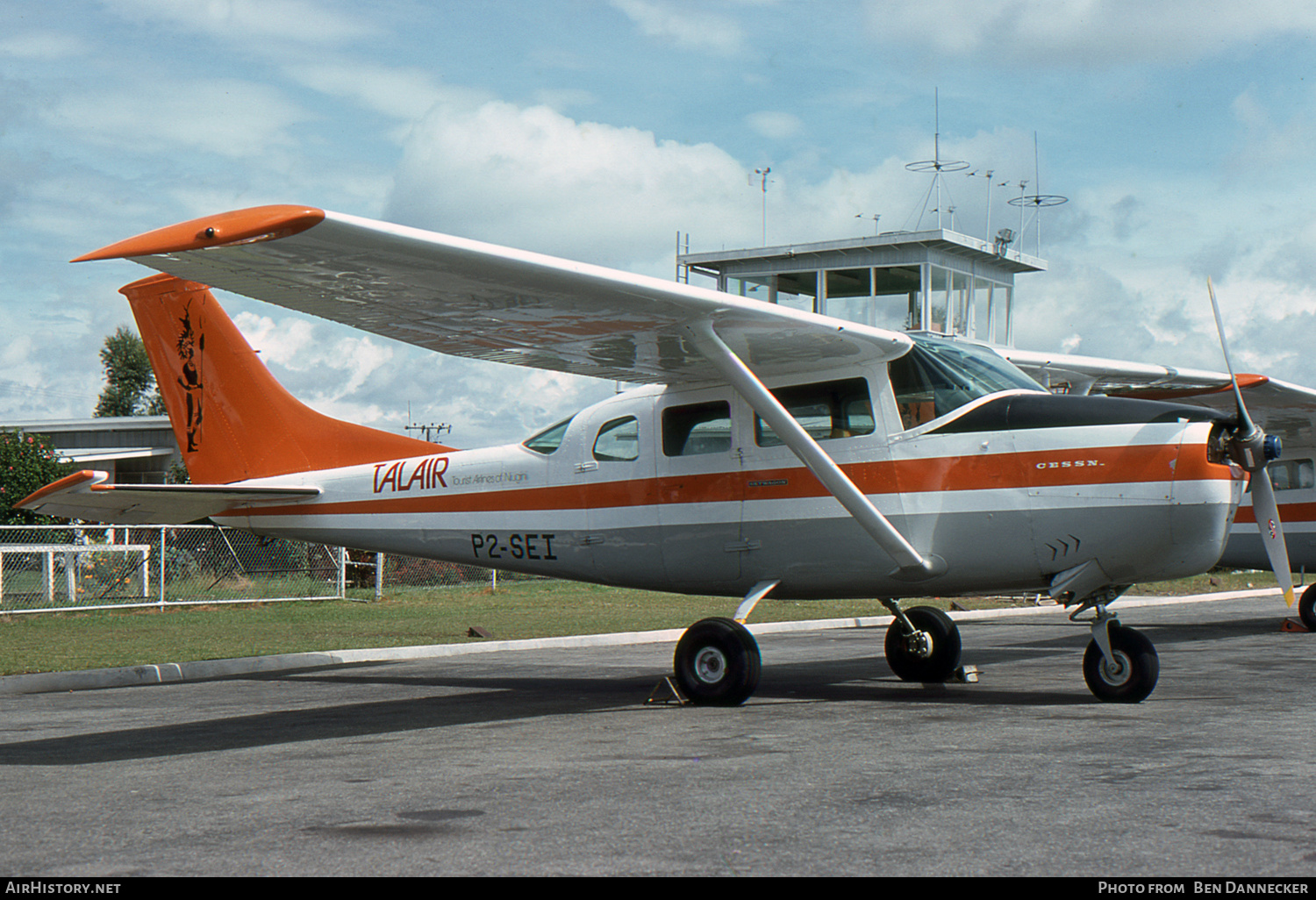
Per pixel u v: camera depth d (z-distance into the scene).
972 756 4.98
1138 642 6.82
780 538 7.54
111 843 3.60
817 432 7.50
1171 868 3.17
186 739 5.93
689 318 6.73
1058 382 10.37
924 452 7.12
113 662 9.57
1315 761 4.77
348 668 9.91
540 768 4.85
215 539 19.95
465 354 7.64
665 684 7.29
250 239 4.97
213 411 10.21
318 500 9.71
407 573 21.97
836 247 30.55
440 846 3.51
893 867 3.21
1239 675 8.46
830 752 5.16
